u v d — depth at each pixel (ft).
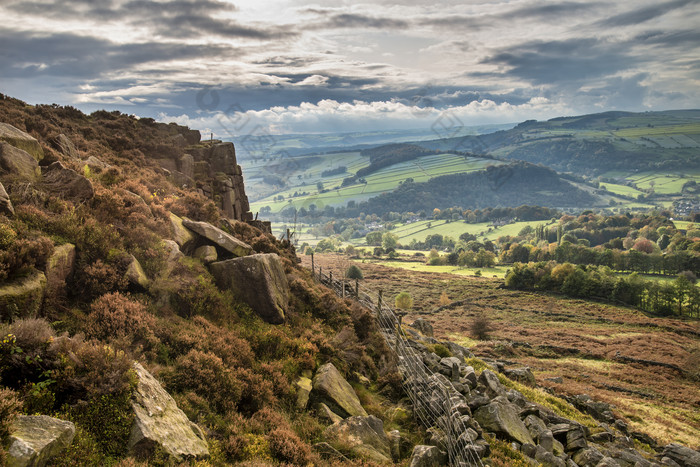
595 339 219.82
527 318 274.57
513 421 44.42
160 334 35.01
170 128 122.52
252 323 46.34
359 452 32.12
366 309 64.90
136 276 38.91
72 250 36.32
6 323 25.32
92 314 32.60
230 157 121.80
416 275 421.18
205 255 51.29
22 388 22.27
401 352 55.83
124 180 58.80
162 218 52.54
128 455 21.58
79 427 21.77
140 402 24.17
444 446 35.81
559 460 40.29
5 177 39.65
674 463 54.24
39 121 71.10
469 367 56.03
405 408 43.70
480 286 375.66
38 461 17.47
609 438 57.00
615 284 339.77
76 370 24.52
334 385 40.24
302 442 30.58
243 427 30.22
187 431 25.45
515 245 578.66
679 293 315.17
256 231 83.30
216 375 33.06
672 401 132.57
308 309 58.44
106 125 102.22
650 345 208.03
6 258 28.48
